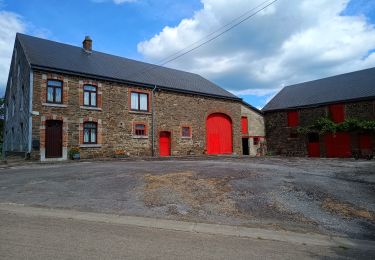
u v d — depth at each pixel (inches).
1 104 1264.8
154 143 783.1
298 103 1000.9
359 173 409.1
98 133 682.2
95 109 679.7
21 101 677.3
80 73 655.1
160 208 255.4
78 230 193.8
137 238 181.3
